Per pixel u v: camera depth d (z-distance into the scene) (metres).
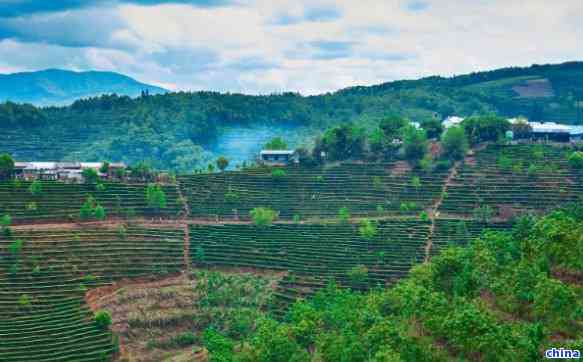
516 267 167.50
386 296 180.50
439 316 148.25
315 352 171.75
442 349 142.25
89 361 197.50
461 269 179.38
